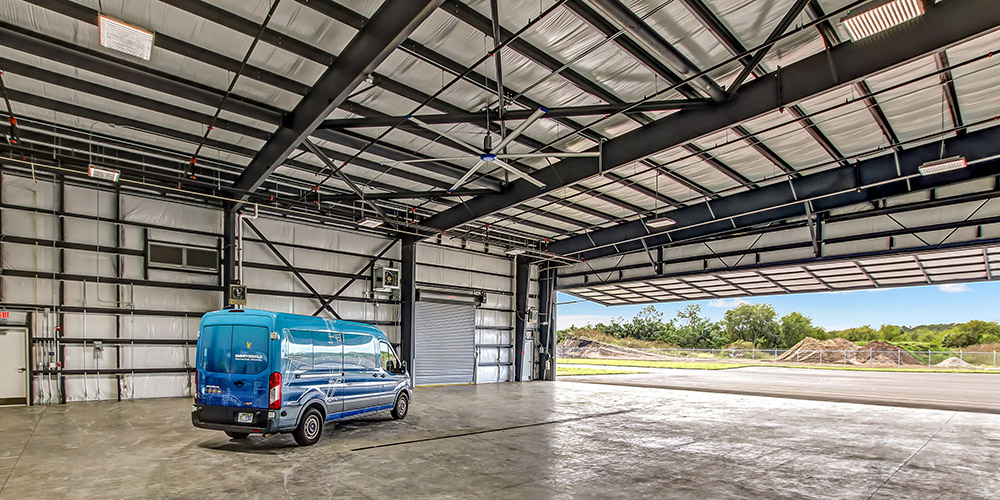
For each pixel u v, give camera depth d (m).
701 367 33.06
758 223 14.43
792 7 6.19
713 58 7.28
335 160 11.21
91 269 11.27
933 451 7.60
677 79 7.78
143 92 8.09
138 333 11.73
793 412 11.79
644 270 18.28
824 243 14.20
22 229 10.57
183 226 12.49
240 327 7.04
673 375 24.59
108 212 11.55
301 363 7.21
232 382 6.89
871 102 8.62
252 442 7.38
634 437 8.41
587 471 6.14
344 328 8.38
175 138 9.70
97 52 6.96
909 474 6.24
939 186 11.17
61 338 10.83
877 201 13.29
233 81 7.11
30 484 5.15
